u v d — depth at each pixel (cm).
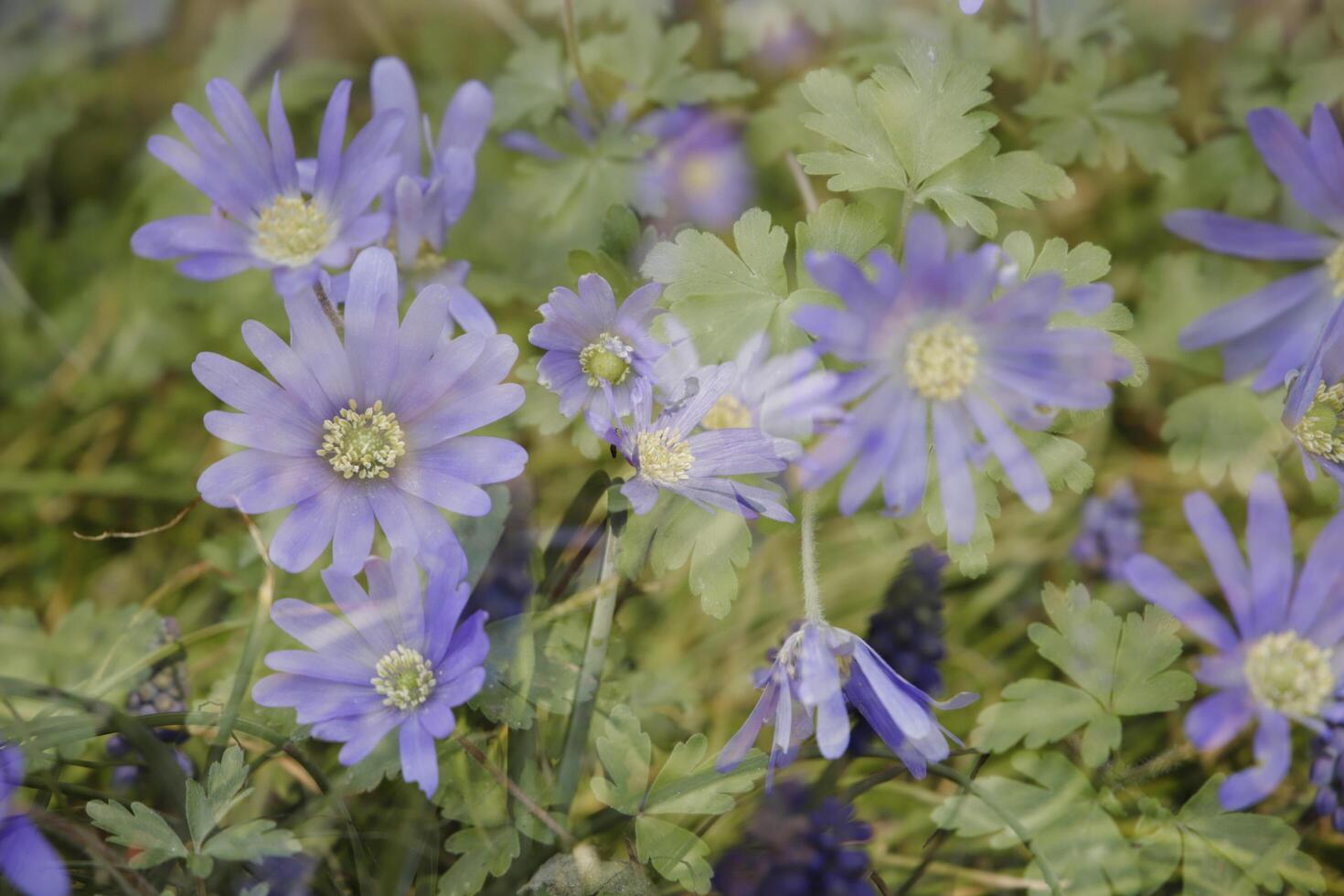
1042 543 48
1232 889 44
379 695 42
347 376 43
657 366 44
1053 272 45
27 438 52
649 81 52
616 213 47
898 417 43
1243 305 48
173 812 45
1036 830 44
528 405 47
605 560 44
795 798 44
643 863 44
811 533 44
